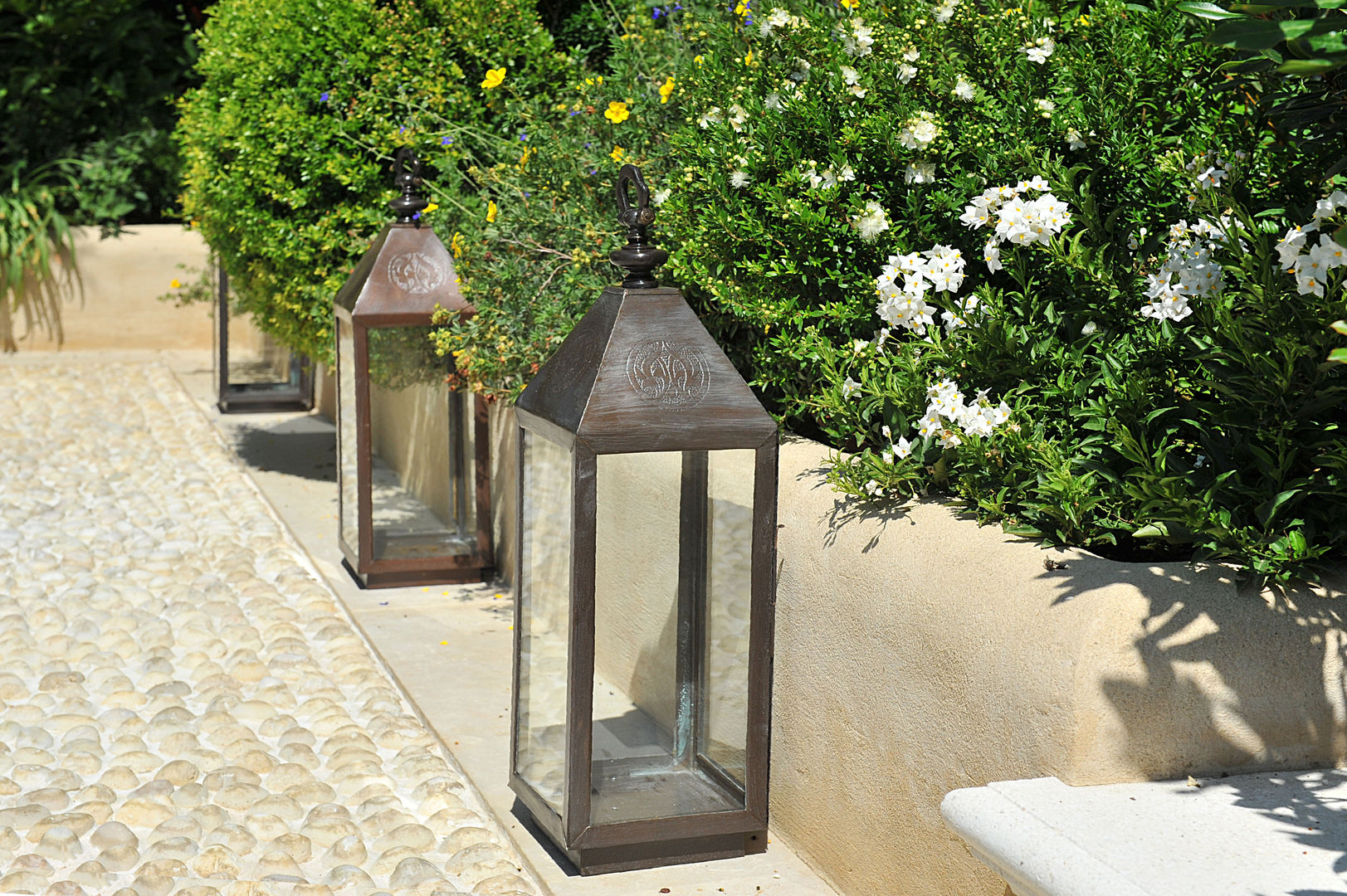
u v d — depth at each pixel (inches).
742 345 160.2
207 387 387.5
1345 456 93.5
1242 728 92.0
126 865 125.5
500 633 188.1
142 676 172.9
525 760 128.0
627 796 117.9
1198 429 107.6
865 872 111.5
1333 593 95.7
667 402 112.8
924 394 119.8
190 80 504.7
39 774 143.6
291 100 249.1
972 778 97.4
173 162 467.8
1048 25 140.2
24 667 173.5
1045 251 120.1
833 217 139.5
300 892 118.9
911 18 143.3
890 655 107.2
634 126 183.2
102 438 317.1
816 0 159.8
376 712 161.6
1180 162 113.1
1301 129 103.0
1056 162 120.7
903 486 118.2
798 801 123.0
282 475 285.6
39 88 474.9
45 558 218.7
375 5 262.2
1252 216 109.2
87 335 446.0
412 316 199.6
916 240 138.3
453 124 244.5
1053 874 80.1
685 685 118.0
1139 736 90.2
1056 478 103.6
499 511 213.8
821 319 140.3
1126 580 93.7
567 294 179.0
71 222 453.1
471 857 125.0
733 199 145.3
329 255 256.1
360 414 200.5
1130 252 121.8
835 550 116.3
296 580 211.8
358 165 250.2
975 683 97.0
